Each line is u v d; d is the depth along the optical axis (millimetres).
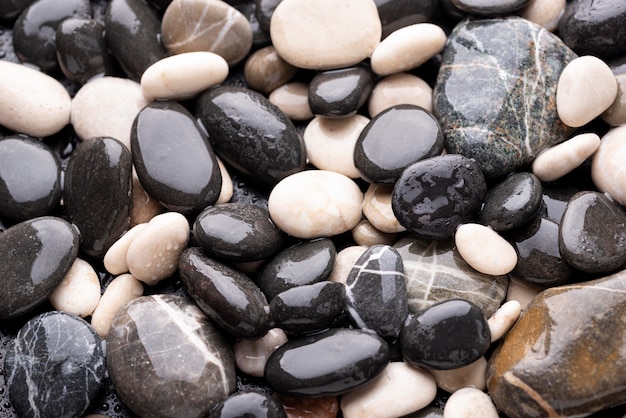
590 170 430
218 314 400
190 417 399
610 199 417
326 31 440
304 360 396
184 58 433
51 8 458
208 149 425
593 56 433
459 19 454
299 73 456
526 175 415
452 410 399
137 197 432
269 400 394
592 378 391
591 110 421
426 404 404
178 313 410
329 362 394
